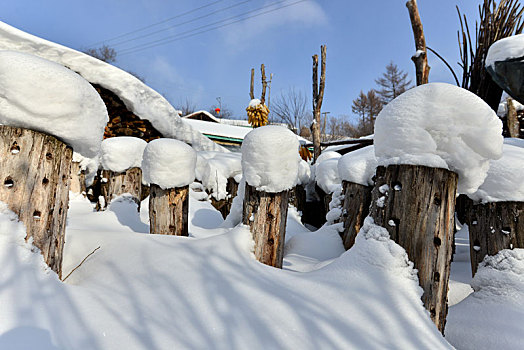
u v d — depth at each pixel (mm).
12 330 999
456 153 1611
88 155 1746
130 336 1196
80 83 1471
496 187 2250
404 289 1534
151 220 2750
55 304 1202
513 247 2141
